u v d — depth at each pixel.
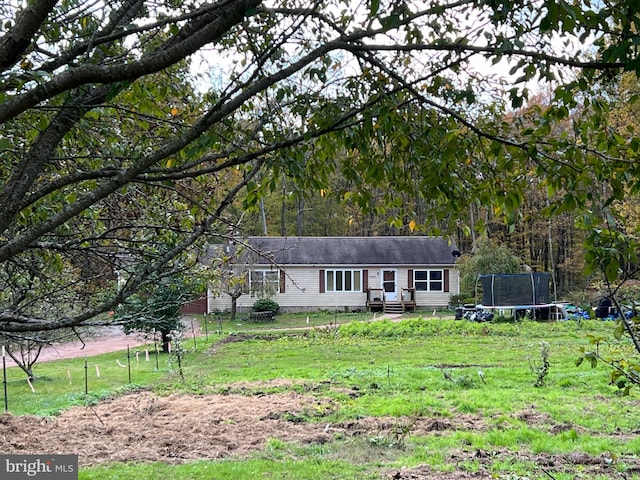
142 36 2.56
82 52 2.14
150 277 2.57
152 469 6.43
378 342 17.97
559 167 2.06
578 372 11.45
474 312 24.27
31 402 10.12
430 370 12.19
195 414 9.05
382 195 2.98
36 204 2.87
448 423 8.13
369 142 2.39
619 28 1.83
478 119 2.36
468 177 2.39
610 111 2.33
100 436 7.91
